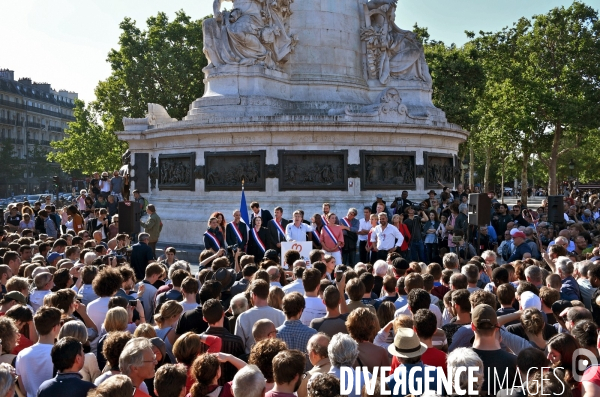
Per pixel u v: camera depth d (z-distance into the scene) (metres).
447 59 58.66
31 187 112.69
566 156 88.19
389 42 31.88
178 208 27.47
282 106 28.17
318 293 10.44
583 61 61.16
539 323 7.61
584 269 11.64
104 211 23.39
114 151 74.31
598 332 7.08
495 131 58.78
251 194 26.05
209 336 7.80
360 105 29.58
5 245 16.45
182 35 63.34
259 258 18.94
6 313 8.37
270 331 7.59
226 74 28.05
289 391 5.93
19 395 7.31
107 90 64.06
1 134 109.69
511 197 109.00
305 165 25.98
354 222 20.94
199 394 6.20
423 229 22.17
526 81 56.94
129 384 5.46
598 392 5.98
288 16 29.98
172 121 32.50
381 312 8.84
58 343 6.52
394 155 27.08
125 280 11.07
